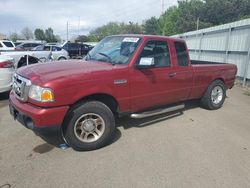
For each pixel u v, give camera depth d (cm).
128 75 435
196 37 1590
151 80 472
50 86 357
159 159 385
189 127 522
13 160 376
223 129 517
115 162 375
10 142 434
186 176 343
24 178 332
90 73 396
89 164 368
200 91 605
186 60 548
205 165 372
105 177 337
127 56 453
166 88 506
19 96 397
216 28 1306
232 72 678
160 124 534
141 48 455
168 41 506
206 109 654
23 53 972
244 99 800
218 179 339
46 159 380
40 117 357
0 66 664
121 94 432
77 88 378
